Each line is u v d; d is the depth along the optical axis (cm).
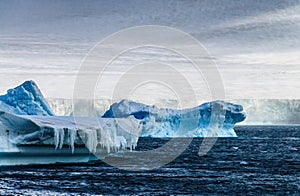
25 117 5434
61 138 5531
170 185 5550
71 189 5019
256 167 7531
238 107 13325
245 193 5234
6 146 5281
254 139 14925
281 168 7412
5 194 4700
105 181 5559
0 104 7056
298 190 5438
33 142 5409
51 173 5666
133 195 4947
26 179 5356
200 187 5484
